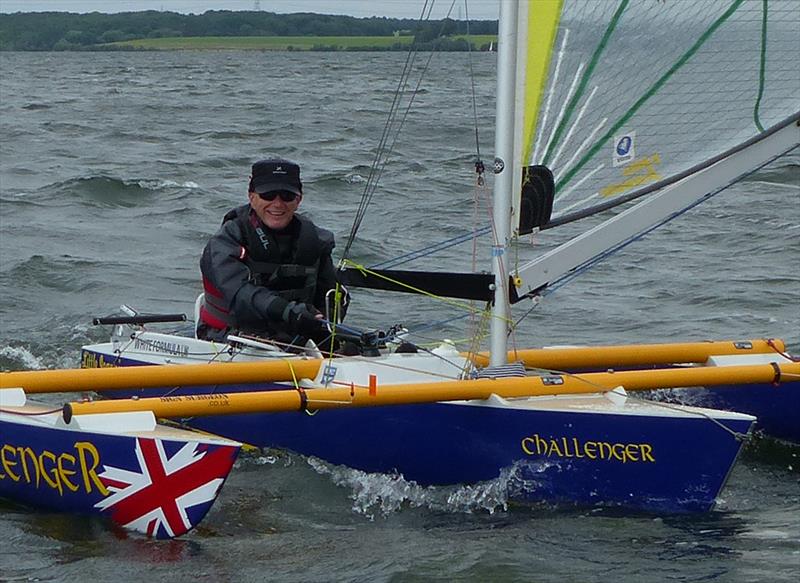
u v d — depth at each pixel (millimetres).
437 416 6473
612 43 6203
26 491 6156
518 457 6367
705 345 7609
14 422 6117
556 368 7426
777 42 6402
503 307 6465
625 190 6422
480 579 5348
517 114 6203
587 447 6250
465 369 6816
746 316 11086
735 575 5367
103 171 21328
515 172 6277
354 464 6754
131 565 5430
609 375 6551
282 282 7336
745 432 6031
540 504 6348
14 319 10875
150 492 5754
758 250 14266
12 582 5203
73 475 5949
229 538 5824
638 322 10953
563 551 5680
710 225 15961
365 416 6648
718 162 6496
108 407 5949
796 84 6473
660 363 7570
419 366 6941
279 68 84250
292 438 6918
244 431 7070
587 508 6285
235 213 7480
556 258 6430
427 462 6555
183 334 8797
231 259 7289
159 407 5992
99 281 12273
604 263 13680
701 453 6117
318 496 6445
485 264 13516
